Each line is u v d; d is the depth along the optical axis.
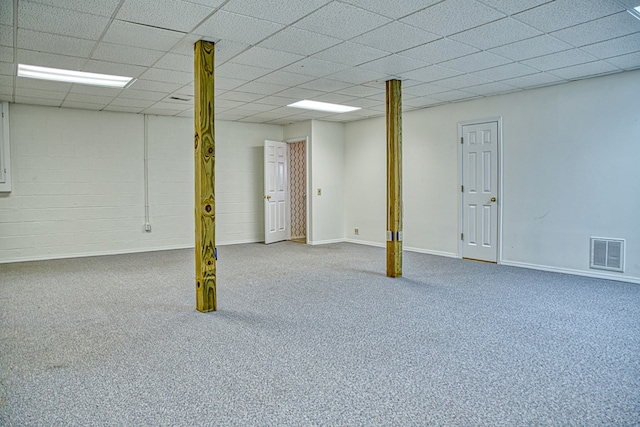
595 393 2.39
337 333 3.38
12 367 2.77
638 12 3.20
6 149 6.26
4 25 3.35
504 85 5.44
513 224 5.92
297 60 4.38
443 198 6.76
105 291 4.70
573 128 5.28
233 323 3.62
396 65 4.56
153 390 2.47
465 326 3.52
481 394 2.39
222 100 6.34
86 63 4.39
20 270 5.81
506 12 3.19
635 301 4.19
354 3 3.02
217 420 2.15
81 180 6.91
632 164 4.84
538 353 2.96
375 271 5.71
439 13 3.20
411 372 2.68
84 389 2.48
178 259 6.70
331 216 8.45
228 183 8.33
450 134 6.62
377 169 7.90
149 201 7.49
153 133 7.48
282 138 8.96
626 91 4.85
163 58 4.25
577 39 3.77
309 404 2.30
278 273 5.61
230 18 3.27
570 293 4.50
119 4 2.99
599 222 5.12
